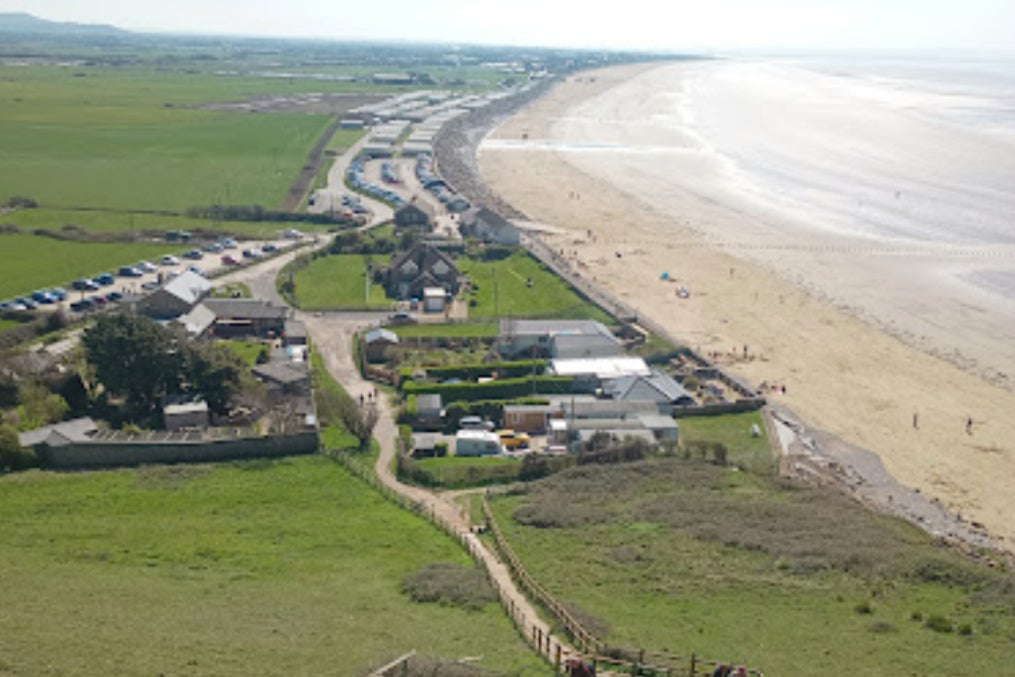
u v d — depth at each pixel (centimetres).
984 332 10981
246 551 5434
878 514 6556
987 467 7831
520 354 9875
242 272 12725
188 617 4266
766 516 6206
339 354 9975
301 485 6750
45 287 11606
